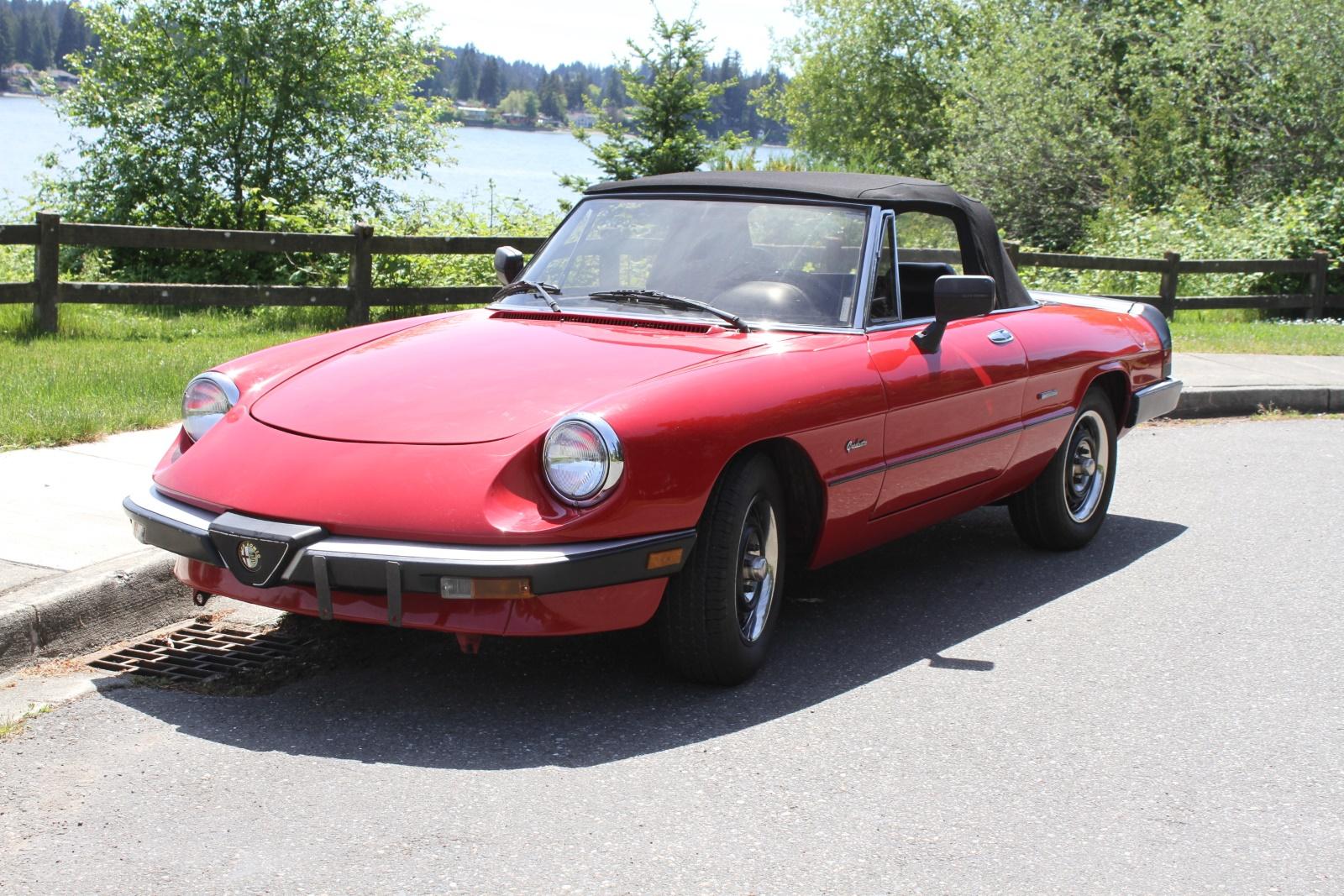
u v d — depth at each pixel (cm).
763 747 355
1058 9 2955
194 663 408
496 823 304
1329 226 1925
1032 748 362
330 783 323
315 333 1067
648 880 281
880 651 440
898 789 332
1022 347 513
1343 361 1184
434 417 365
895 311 466
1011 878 288
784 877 285
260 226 1831
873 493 438
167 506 376
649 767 339
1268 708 398
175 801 311
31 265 1531
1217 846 307
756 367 394
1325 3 2258
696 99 1669
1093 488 587
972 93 2852
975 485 502
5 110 9075
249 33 1856
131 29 1895
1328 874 294
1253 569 556
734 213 468
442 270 1403
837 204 464
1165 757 359
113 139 1864
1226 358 1185
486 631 343
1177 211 2155
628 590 356
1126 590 521
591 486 343
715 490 375
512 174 4419
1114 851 303
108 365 827
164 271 1723
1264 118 2339
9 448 608
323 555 340
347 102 1961
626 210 485
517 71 13525
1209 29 2408
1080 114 2639
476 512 337
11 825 297
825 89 4562
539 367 387
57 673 396
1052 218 2647
